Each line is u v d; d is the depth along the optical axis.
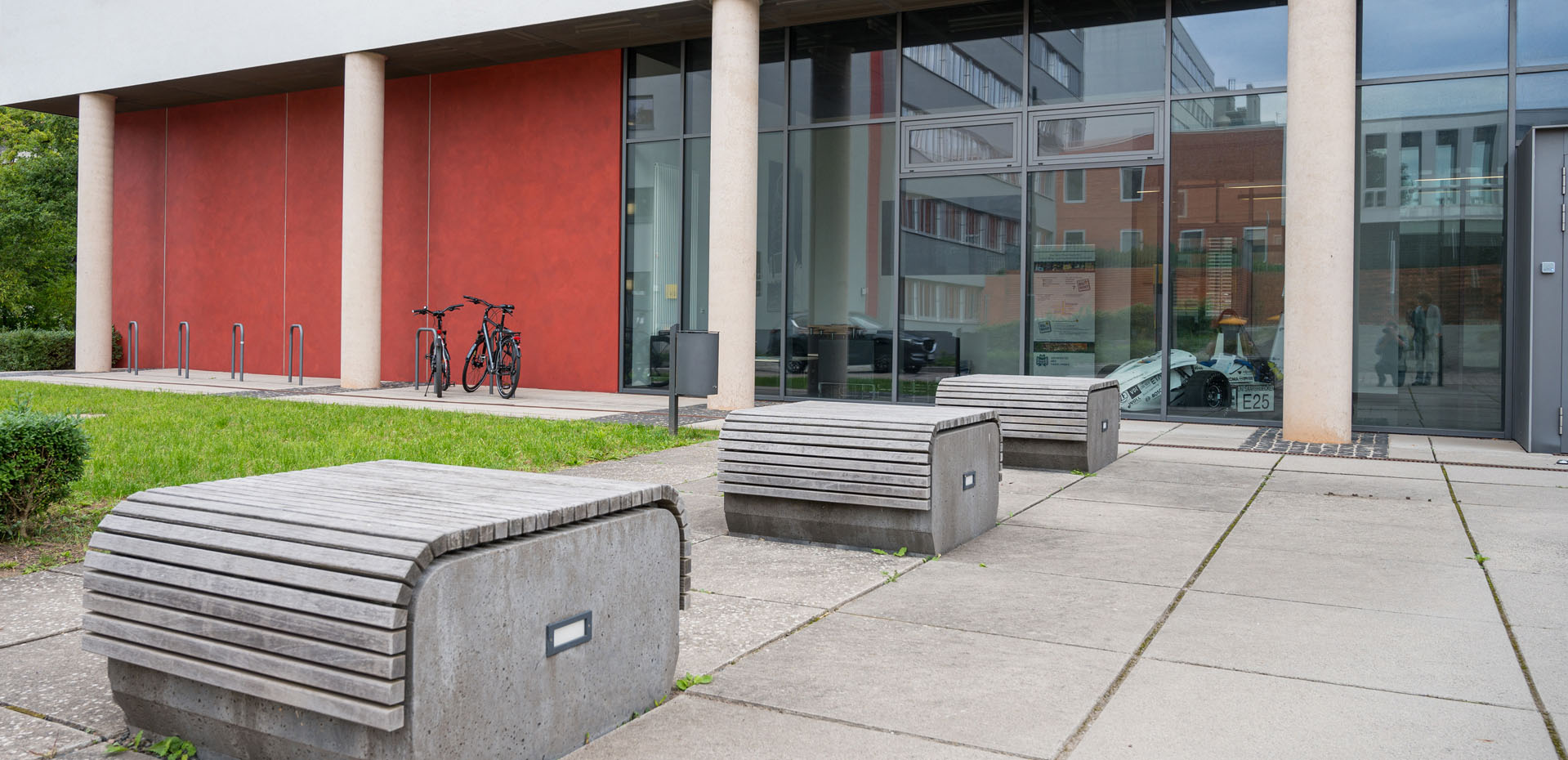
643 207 16.16
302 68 17.38
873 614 4.60
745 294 13.45
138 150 21.11
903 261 14.47
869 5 13.99
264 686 2.78
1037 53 13.61
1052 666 3.90
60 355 21.22
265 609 2.81
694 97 15.70
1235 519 6.79
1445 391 11.76
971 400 9.13
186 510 3.16
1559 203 10.04
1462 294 11.67
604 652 3.26
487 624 2.83
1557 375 10.08
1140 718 3.38
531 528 3.01
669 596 3.56
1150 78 13.05
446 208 17.69
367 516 2.95
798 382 15.13
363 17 16.14
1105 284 13.35
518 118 17.05
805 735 3.24
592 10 14.21
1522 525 6.57
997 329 13.91
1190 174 12.89
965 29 14.02
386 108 18.16
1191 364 12.94
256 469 7.91
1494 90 11.52
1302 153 10.70
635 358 16.31
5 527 5.63
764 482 6.06
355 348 16.66
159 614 3.00
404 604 2.62
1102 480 8.41
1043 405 8.80
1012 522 6.71
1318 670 3.86
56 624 4.35
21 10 19.92
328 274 19.02
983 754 3.09
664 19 14.52
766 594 4.92
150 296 21.09
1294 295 10.90
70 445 5.84
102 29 18.94
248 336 19.97
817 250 14.98
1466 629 4.38
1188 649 4.11
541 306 16.92
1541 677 3.78
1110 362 13.34
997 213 13.88
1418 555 5.77
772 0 13.68
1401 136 11.88
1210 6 12.75
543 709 3.03
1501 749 3.13
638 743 3.19
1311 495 7.68
